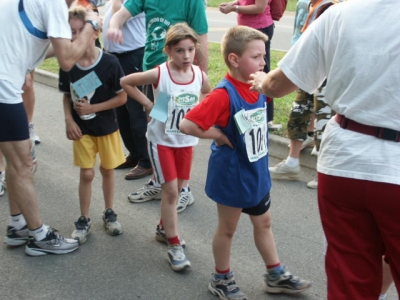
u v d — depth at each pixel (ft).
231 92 9.62
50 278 11.52
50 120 22.93
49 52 12.76
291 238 13.15
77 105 12.23
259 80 8.92
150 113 11.84
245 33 9.54
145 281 11.40
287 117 21.06
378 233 7.74
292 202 15.20
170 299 10.77
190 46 11.71
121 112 16.96
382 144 7.32
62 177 16.99
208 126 9.59
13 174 11.66
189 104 12.01
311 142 17.97
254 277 11.48
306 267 11.86
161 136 11.91
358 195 7.52
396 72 7.08
